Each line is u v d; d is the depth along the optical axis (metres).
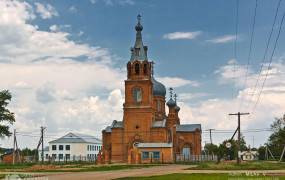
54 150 180.75
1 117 78.50
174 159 124.88
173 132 135.62
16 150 131.75
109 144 123.75
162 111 135.00
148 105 118.75
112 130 119.75
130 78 120.62
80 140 181.25
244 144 169.25
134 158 113.00
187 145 136.75
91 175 52.69
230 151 144.50
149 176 48.19
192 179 40.97
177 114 148.38
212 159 130.25
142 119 118.56
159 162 113.31
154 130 117.81
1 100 78.06
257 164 83.69
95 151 192.38
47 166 82.31
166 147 114.94
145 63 120.81
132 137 118.44
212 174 49.91
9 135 79.62
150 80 120.25
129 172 60.69
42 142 123.31
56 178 46.09
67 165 93.19
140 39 123.06
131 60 121.31
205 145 163.25
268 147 156.88
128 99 120.00
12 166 88.50
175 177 44.72
